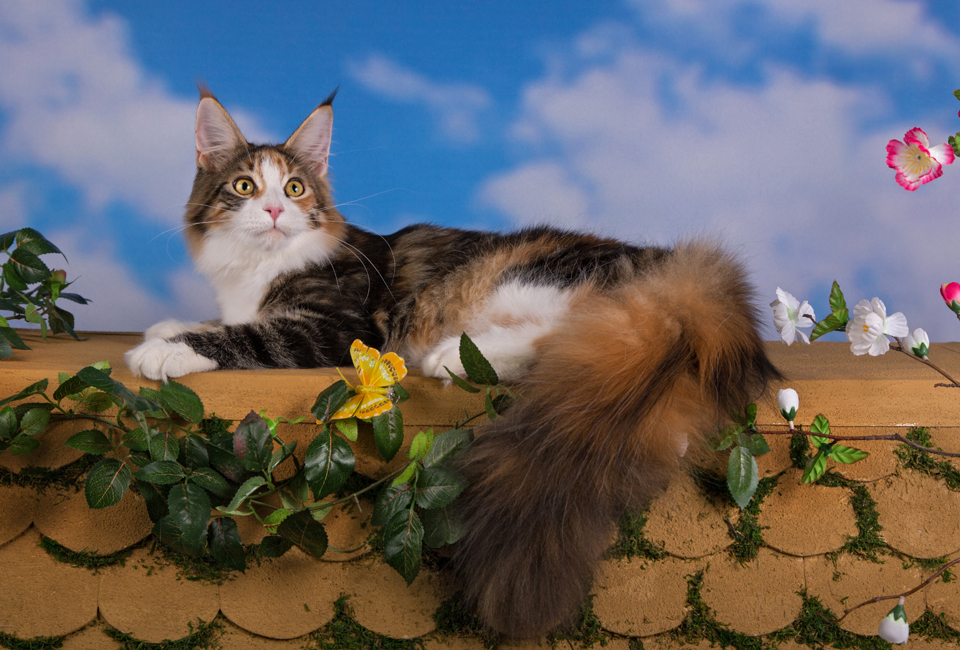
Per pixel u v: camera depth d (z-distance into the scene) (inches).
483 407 46.6
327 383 46.2
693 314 45.1
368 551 46.7
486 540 41.3
